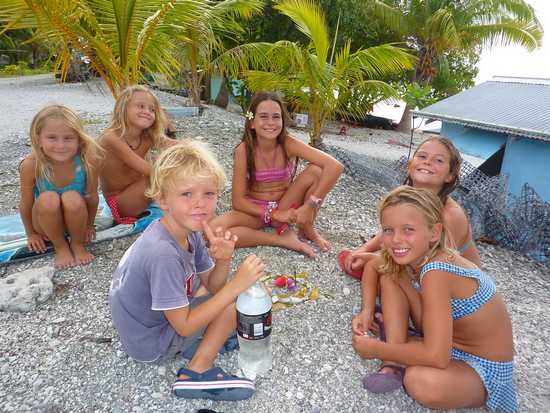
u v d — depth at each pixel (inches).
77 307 97.5
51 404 72.7
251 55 289.6
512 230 157.6
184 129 259.6
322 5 418.9
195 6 188.1
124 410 72.4
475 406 77.0
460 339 78.2
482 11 540.4
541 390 84.4
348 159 229.8
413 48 598.9
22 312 95.4
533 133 161.6
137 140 129.9
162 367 81.4
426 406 75.9
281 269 114.6
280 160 128.0
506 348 76.0
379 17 542.3
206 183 70.3
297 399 76.4
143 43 185.5
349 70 246.7
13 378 77.7
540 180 169.0
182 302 69.9
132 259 71.5
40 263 113.4
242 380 75.0
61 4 165.2
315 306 102.0
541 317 112.4
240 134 259.6
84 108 397.1
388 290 86.9
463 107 215.8
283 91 265.7
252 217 125.6
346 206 172.6
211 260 83.8
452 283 73.9
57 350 84.7
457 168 104.4
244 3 266.8
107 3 176.1
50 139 101.0
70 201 105.3
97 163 113.7
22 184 107.7
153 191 72.6
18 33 1095.6
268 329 77.1
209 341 79.0
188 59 309.3
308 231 129.3
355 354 88.4
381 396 78.3
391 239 78.4
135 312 73.7
